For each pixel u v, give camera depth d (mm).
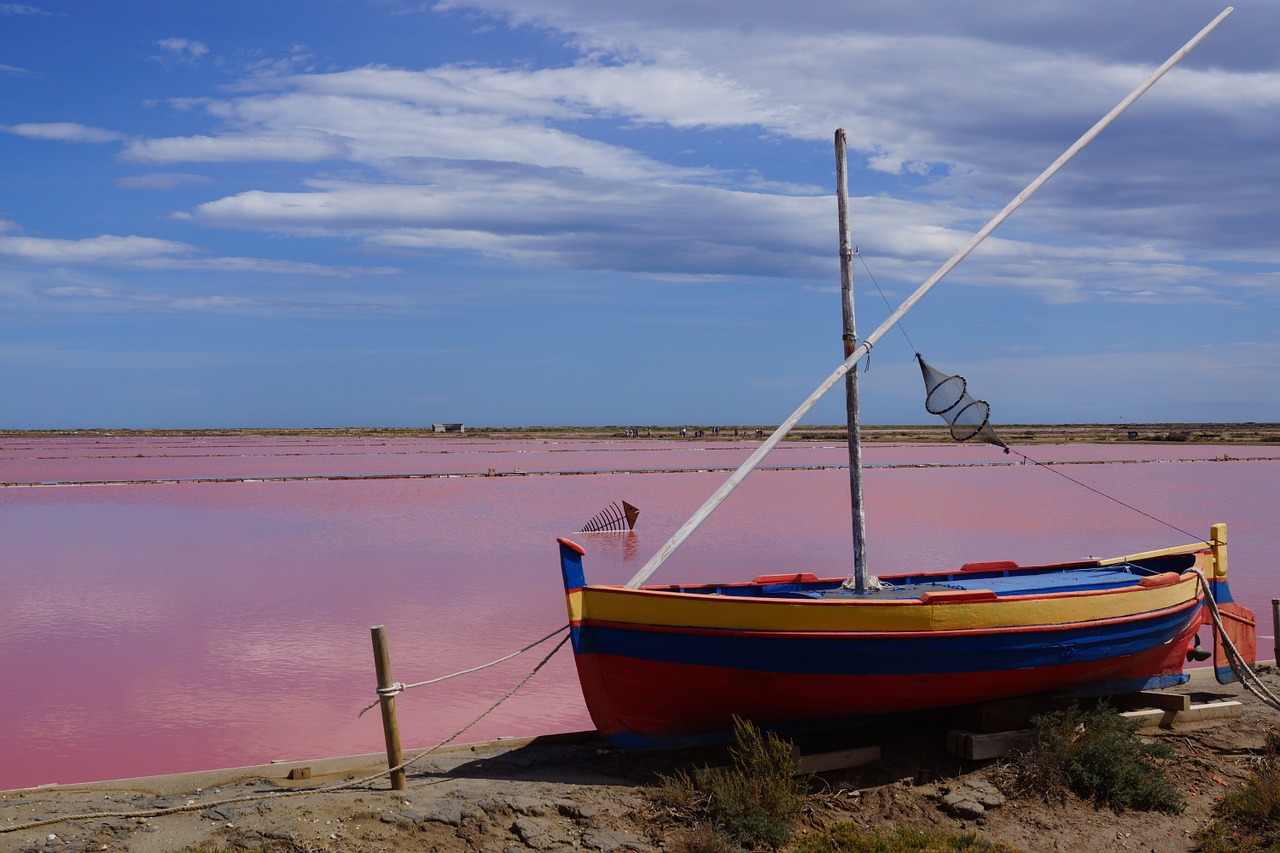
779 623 9945
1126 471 63000
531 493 48125
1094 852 9039
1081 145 12383
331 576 24516
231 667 15812
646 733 10586
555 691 14391
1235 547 28156
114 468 69938
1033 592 12203
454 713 13328
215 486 52562
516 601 21062
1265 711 12297
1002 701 10836
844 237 11602
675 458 82250
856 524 11625
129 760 11609
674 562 25969
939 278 11836
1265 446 106312
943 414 11867
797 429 186750
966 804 9570
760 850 8797
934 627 10156
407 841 8602
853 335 11562
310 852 8375
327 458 85000
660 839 8781
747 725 9922
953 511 39250
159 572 25344
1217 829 9250
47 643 17641
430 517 37938
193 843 8461
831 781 10141
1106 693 11781
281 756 11734
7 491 49438
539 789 9648
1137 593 11297
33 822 8781
